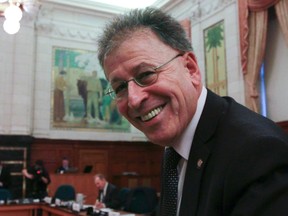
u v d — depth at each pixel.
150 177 11.66
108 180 11.97
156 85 0.98
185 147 1.04
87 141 11.84
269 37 8.25
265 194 0.77
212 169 0.93
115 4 12.45
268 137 0.84
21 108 10.83
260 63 8.08
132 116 1.06
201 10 10.55
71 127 11.74
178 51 1.04
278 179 0.78
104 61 1.04
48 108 11.50
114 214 4.82
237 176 0.83
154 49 0.99
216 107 1.03
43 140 11.19
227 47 9.31
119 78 1.01
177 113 1.01
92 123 12.09
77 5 12.00
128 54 0.98
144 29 1.00
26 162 10.60
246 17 8.32
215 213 0.87
